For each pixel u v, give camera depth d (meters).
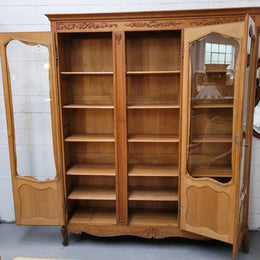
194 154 2.13
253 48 1.98
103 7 2.46
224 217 2.01
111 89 2.49
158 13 1.99
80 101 2.53
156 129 2.51
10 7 2.50
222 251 2.31
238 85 1.83
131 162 2.58
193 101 2.07
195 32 1.94
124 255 2.26
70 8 2.48
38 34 2.08
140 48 2.42
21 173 2.31
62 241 2.45
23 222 2.35
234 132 1.90
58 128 2.21
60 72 2.18
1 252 2.31
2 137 2.69
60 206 2.31
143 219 2.41
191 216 2.18
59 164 2.26
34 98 2.25
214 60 1.94
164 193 2.42
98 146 2.60
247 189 2.25
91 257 2.23
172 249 2.34
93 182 2.66
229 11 1.96
